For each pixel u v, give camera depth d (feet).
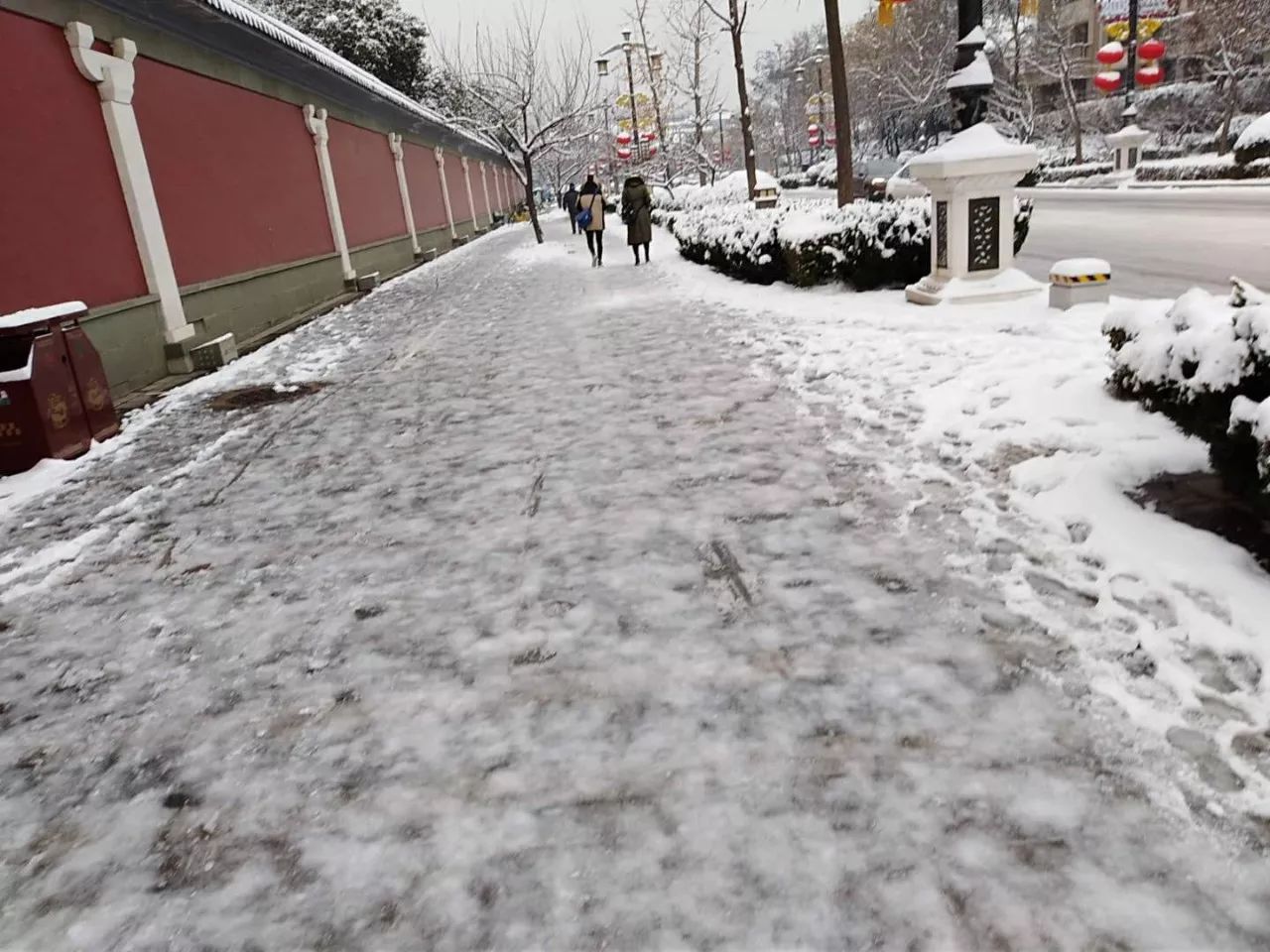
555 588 10.75
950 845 6.07
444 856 6.40
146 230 28.99
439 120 80.12
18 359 19.17
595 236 55.36
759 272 36.14
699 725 7.70
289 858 6.55
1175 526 10.56
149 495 16.67
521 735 7.80
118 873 6.59
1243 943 5.16
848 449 14.94
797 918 5.55
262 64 41.22
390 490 15.42
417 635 9.90
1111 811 6.28
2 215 22.58
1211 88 114.21
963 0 26.12
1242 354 10.05
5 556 14.07
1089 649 8.39
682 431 17.01
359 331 36.91
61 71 25.70
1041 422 14.80
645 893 5.86
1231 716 7.25
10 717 9.04
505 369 25.31
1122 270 31.50
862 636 8.97
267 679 9.24
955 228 26.02
